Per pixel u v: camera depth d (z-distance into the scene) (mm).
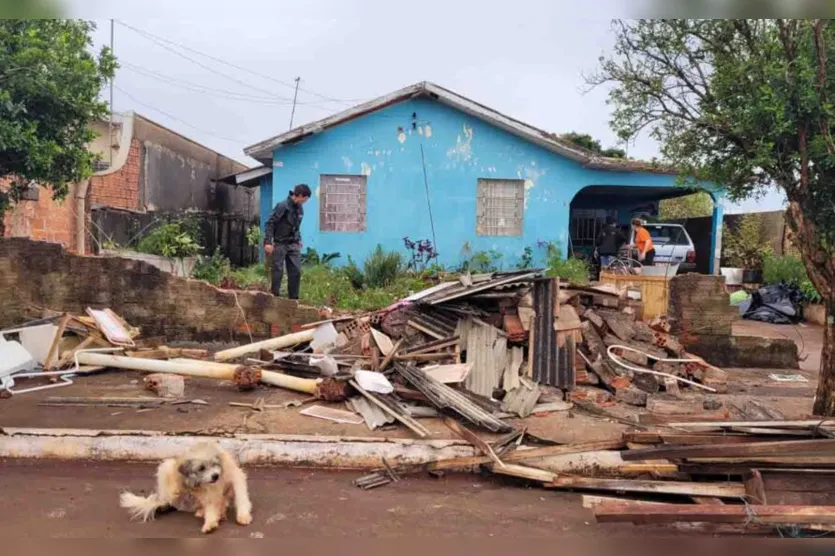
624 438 4984
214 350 8648
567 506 4465
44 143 7824
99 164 13086
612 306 7785
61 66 7844
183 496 4133
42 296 8781
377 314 7492
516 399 6148
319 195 14484
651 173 15188
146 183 15984
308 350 7605
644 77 6426
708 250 17156
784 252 18641
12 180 8953
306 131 13969
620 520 3770
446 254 14914
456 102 14250
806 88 5031
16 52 7609
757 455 4164
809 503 3998
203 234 17906
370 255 13750
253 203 25016
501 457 4941
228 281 11508
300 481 4805
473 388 6406
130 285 8977
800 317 13930
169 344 8992
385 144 14562
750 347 8859
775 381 7977
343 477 4910
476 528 4059
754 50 5793
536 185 15047
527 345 6891
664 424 5602
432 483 4863
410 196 14719
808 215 5531
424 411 5766
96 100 8539
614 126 6656
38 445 5039
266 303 9094
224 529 3947
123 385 6652
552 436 5371
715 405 6254
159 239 12836
